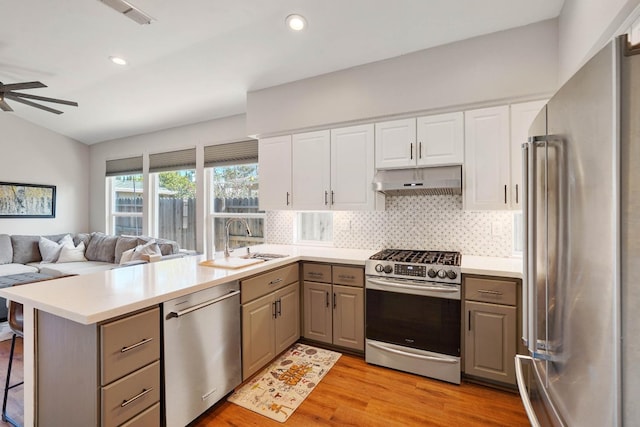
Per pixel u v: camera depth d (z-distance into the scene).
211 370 1.92
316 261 2.82
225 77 3.14
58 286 1.76
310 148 3.10
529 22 2.24
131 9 2.04
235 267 2.27
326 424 1.89
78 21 2.39
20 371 2.47
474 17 2.20
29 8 2.25
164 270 2.20
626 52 0.75
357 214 3.25
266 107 3.33
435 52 2.55
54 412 1.55
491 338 2.19
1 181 4.74
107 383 1.38
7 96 3.00
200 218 4.39
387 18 2.24
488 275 2.19
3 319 3.57
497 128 2.36
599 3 1.42
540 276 1.25
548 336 1.17
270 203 3.33
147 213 4.96
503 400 2.10
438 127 2.54
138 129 4.84
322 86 3.03
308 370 2.48
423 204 2.95
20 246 4.68
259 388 2.24
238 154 4.07
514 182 2.30
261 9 2.19
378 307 2.53
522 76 2.27
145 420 1.54
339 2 2.10
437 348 2.33
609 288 0.78
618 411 0.76
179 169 4.61
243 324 2.19
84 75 3.19
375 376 2.39
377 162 2.78
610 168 0.78
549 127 1.18
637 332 0.73
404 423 1.89
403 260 2.46
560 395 1.07
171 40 2.58
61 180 5.39
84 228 5.68
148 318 1.56
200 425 1.88
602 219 0.81
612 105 0.77
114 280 1.90
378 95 2.77
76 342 1.44
